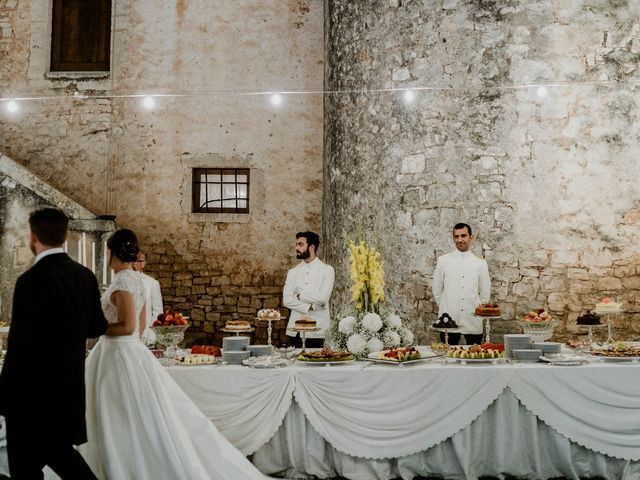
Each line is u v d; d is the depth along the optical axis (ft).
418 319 21.21
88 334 10.27
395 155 22.26
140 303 11.32
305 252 17.56
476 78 21.35
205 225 28.99
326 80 27.09
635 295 20.22
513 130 20.92
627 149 20.51
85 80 29.55
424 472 12.42
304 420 12.42
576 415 12.20
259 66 29.58
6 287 25.46
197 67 29.58
